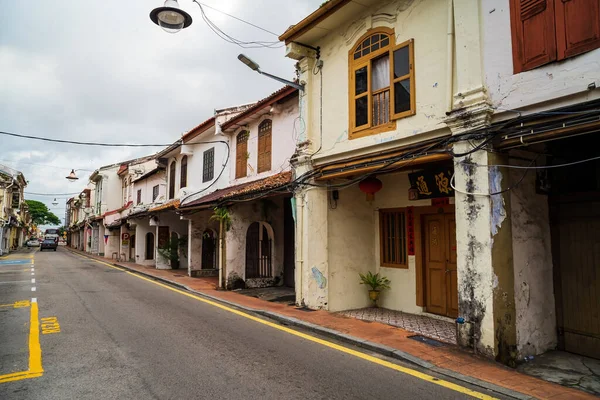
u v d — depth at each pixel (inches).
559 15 195.9
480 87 225.3
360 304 379.9
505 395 178.7
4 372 201.8
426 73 266.1
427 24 268.2
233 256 505.4
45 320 319.0
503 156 229.6
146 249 912.3
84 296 439.5
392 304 370.6
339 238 373.4
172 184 834.2
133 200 1159.6
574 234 248.7
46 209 3410.4
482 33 229.9
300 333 289.0
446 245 328.2
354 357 232.4
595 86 179.9
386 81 300.4
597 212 237.9
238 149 580.1
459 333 234.7
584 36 186.2
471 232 228.8
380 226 387.5
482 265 222.5
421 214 348.5
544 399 174.2
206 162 679.7
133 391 178.1
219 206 507.5
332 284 365.4
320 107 363.3
